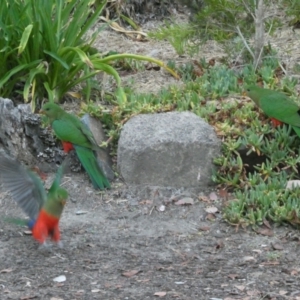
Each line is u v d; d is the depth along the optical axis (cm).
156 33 1275
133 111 1105
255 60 1253
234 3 1234
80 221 962
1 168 779
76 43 1209
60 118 1020
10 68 1191
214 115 1093
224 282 813
